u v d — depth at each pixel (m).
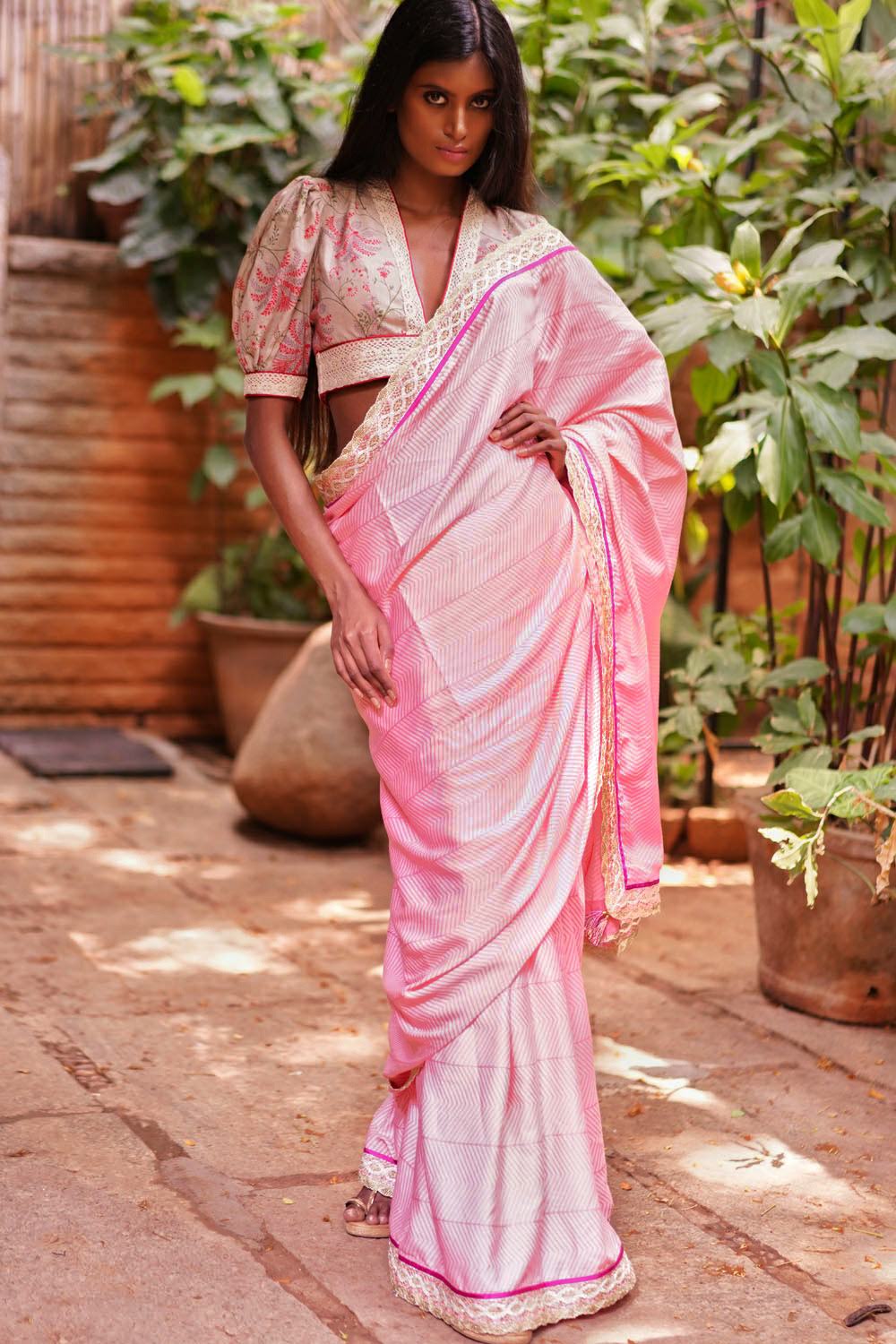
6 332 6.27
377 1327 2.12
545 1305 2.12
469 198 2.32
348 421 2.28
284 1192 2.52
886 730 3.62
